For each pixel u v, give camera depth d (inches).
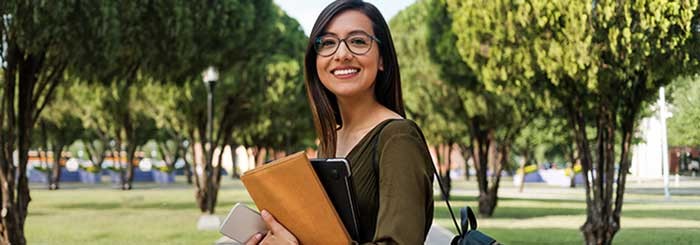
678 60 421.1
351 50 87.8
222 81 912.9
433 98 880.3
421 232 76.8
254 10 727.1
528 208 1051.9
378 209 81.0
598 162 521.0
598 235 523.2
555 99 523.2
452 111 886.4
